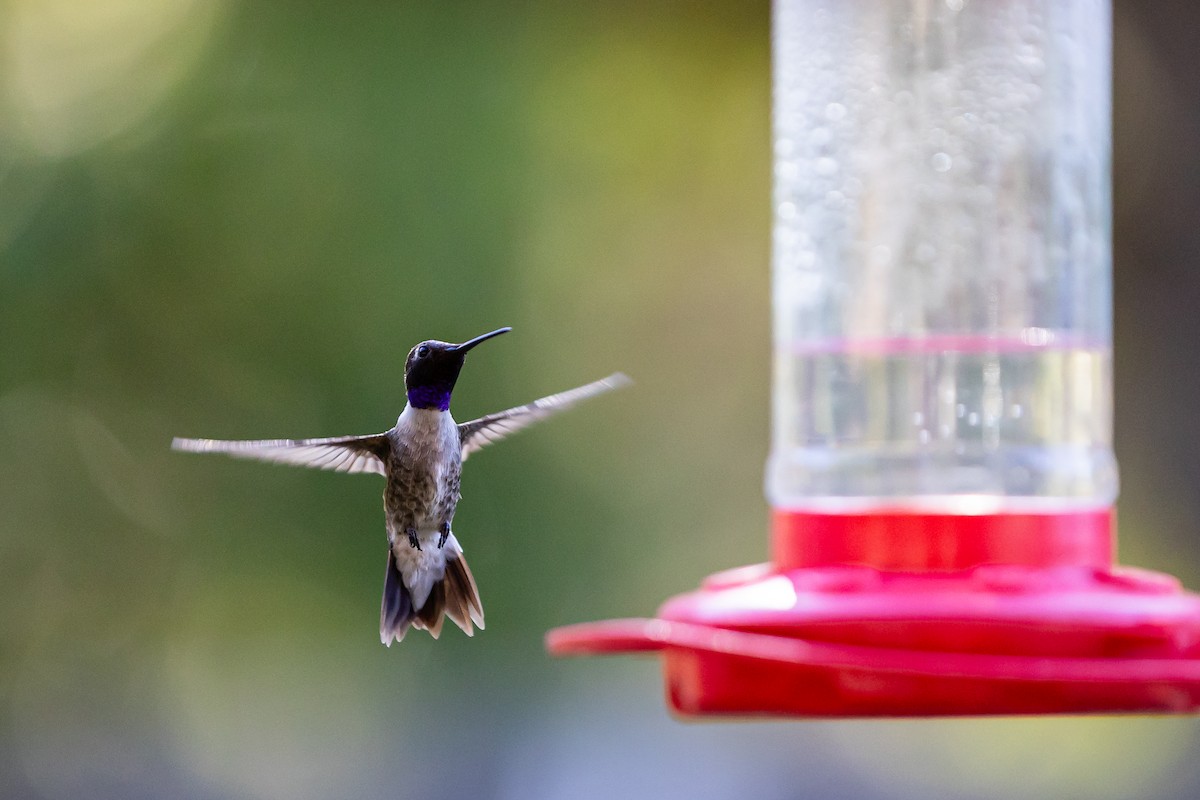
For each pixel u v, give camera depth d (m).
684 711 4.68
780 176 6.04
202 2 11.51
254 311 11.47
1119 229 12.40
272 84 11.55
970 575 4.68
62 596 12.25
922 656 4.21
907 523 4.81
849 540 4.88
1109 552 4.99
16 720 12.70
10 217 11.23
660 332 12.78
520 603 12.47
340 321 11.51
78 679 12.68
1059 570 4.71
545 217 12.12
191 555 12.15
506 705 13.19
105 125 11.37
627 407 12.76
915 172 5.75
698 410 12.89
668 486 12.90
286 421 11.45
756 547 13.05
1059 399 5.51
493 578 12.38
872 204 5.78
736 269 12.76
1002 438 5.52
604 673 13.86
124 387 11.54
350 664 12.75
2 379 11.34
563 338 12.33
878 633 4.34
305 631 12.47
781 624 4.44
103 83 11.39
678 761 14.19
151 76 11.45
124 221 11.38
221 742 13.11
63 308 11.35
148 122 11.41
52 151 11.30
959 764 14.10
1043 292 5.58
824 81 5.94
